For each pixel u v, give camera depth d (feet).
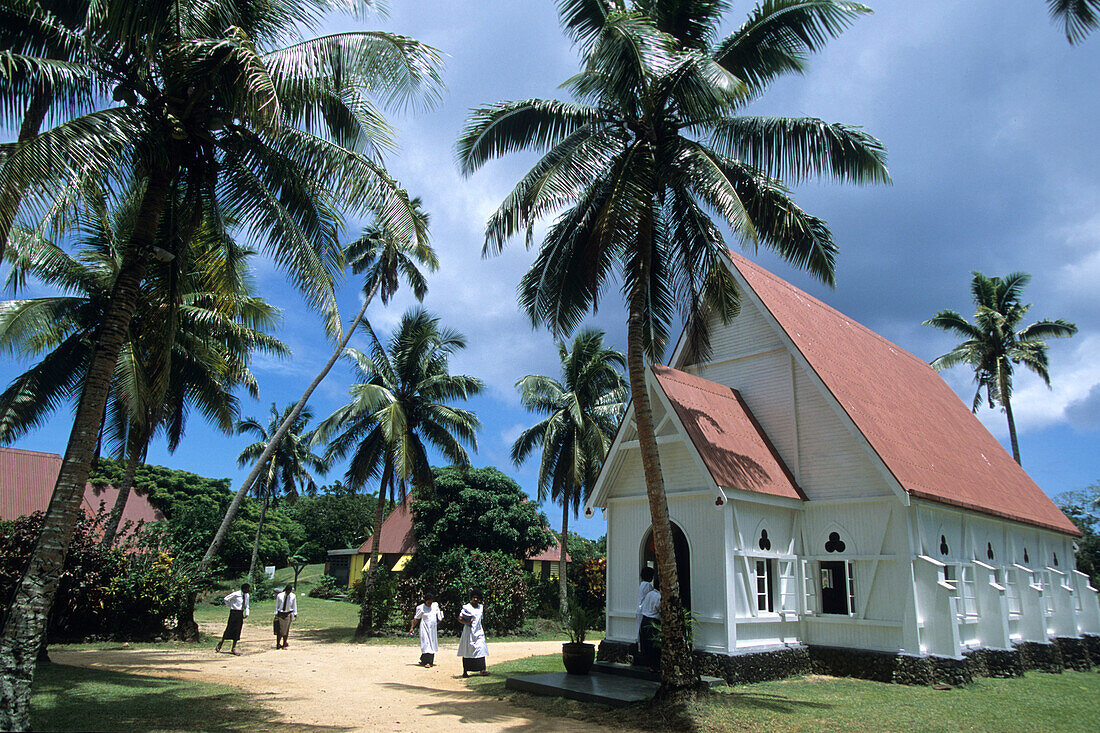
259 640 81.35
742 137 42.52
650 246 42.19
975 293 124.88
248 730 29.37
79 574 63.98
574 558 176.76
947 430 75.00
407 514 169.07
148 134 31.91
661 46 34.73
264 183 38.93
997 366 116.67
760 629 48.60
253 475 85.92
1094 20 39.81
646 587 48.26
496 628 96.07
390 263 96.43
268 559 199.93
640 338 40.50
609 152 40.52
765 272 68.44
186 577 72.02
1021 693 45.09
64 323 64.39
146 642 66.80
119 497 71.05
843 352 65.98
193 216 37.96
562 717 35.99
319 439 91.35
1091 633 77.25
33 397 63.62
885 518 50.49
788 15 39.68
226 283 43.52
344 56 32.32
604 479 55.26
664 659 36.73
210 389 75.05
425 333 96.32
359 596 147.64
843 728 32.42
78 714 29.78
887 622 48.78
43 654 45.83
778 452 56.95
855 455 52.85
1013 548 68.90
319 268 39.04
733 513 48.14
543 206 36.96
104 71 32.50
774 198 42.83
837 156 41.29
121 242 63.77
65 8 32.78
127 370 60.70
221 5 33.94
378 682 47.32
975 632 55.93
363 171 36.50
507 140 43.78
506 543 123.24
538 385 107.86
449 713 36.11
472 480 128.57
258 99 29.50
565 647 46.96
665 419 51.03
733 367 62.23
